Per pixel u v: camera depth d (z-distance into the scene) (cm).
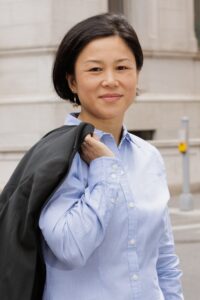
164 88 2077
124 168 283
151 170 289
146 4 2080
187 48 2125
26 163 269
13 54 1948
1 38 1966
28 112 1905
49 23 1909
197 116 2105
